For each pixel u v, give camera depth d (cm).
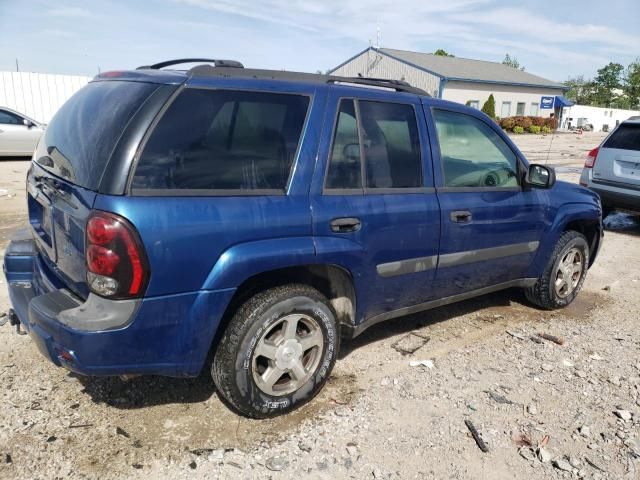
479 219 401
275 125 302
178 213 260
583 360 410
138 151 256
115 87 297
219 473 268
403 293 373
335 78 337
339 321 346
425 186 370
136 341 259
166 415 312
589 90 8212
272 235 290
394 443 298
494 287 452
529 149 2488
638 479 280
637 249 775
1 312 430
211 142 278
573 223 516
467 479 274
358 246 328
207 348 281
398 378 367
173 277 261
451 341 432
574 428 321
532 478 278
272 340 308
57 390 329
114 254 247
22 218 762
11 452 273
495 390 359
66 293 281
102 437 289
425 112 377
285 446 290
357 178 334
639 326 486
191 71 283
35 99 2177
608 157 859
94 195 254
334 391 347
